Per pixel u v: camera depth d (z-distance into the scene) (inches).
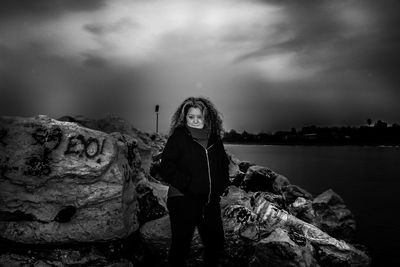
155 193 182.9
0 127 142.6
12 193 136.6
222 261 158.1
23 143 141.4
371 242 224.8
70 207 139.9
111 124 281.4
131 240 157.4
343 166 973.8
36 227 135.6
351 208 338.6
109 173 147.3
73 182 141.1
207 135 125.5
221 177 123.0
